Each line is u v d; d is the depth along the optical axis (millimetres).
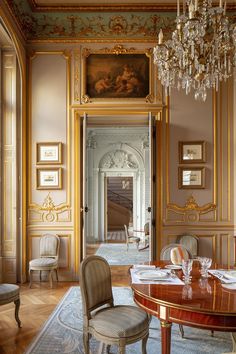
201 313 1735
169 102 4895
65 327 3086
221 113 4887
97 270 2393
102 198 9734
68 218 4840
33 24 4855
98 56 4930
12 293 3029
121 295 4035
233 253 4781
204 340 2803
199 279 2285
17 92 4738
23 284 4613
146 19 4863
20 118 4746
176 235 4801
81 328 3064
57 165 4867
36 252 4816
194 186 4824
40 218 4840
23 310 3566
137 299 2139
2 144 4699
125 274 5191
